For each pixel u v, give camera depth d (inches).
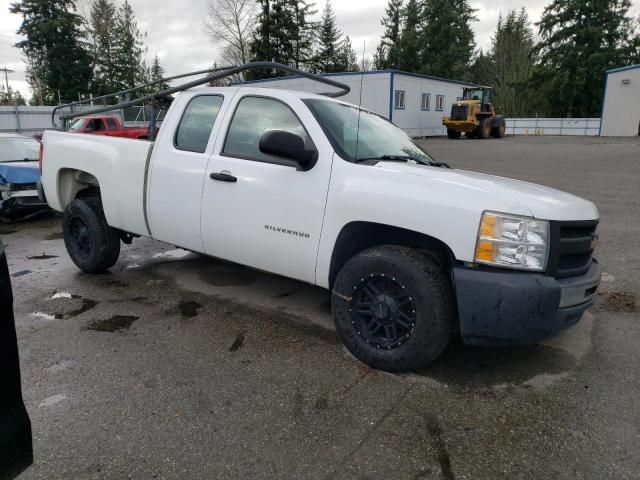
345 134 141.4
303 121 139.6
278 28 1811.0
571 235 118.4
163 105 196.9
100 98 219.8
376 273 122.7
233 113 155.2
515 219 109.4
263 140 124.6
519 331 109.5
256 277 203.6
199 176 156.7
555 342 144.1
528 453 95.4
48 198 214.7
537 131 1499.8
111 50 2139.5
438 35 2066.9
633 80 1302.9
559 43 1838.1
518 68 2091.5
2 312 59.9
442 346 118.4
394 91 1107.9
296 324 156.3
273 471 89.7
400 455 94.5
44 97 1866.4
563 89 1800.0
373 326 126.6
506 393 116.6
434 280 116.3
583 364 131.0
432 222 114.7
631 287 191.3
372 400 113.0
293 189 136.3
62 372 124.2
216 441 97.8
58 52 1766.7
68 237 207.2
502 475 89.5
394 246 125.4
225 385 118.8
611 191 427.5
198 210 157.6
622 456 94.5
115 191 182.5
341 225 128.0
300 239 136.3
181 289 188.5
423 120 1257.4
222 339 144.7
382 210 120.6
